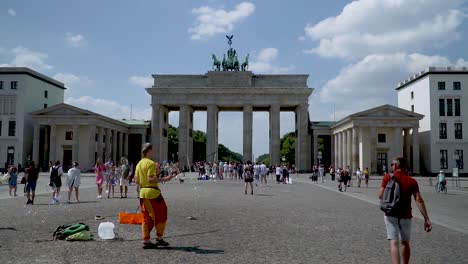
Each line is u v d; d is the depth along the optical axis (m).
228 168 77.00
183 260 12.12
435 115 101.69
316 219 21.28
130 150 128.75
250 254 12.99
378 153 102.38
